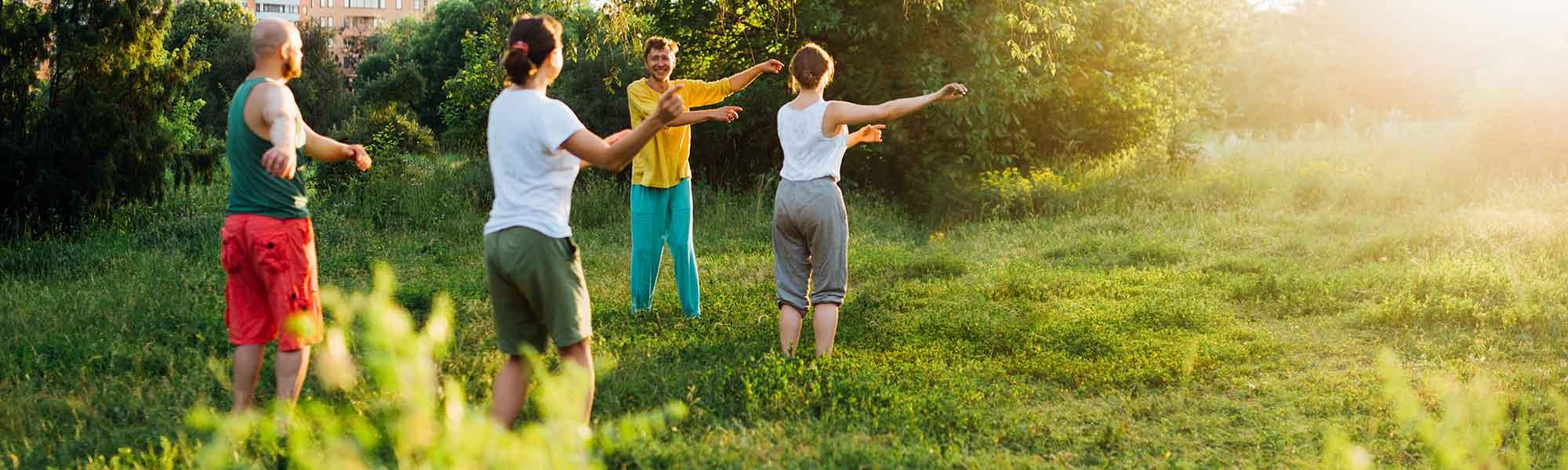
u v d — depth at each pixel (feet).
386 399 12.06
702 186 44.06
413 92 94.84
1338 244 29.48
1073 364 17.39
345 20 350.64
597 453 11.26
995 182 41.37
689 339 19.03
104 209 34.19
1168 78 48.65
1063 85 44.86
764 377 15.34
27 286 24.81
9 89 32.65
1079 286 24.84
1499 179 38.81
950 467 12.37
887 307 23.22
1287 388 16.28
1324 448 13.14
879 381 15.55
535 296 11.86
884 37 42.68
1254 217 35.17
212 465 6.37
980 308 22.86
